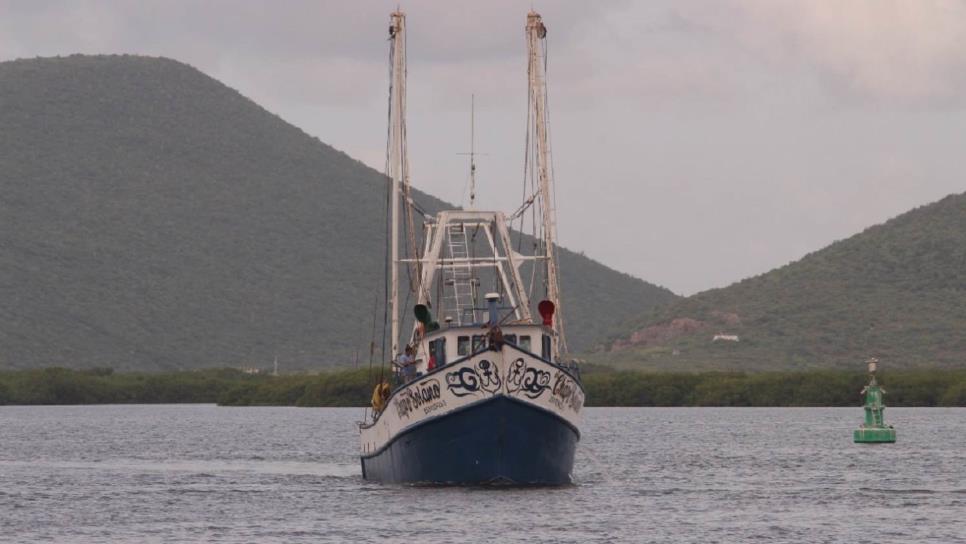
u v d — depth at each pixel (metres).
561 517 192.50
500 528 183.88
